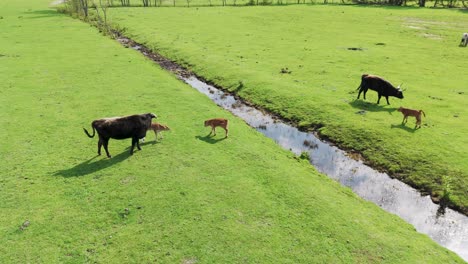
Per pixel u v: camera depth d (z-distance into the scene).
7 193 14.23
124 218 12.97
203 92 29.31
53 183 14.92
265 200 14.20
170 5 82.06
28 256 11.21
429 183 16.69
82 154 17.33
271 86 28.58
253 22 60.12
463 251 12.95
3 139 18.69
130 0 89.50
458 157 17.98
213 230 12.46
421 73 32.47
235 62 35.44
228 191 14.63
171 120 21.58
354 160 19.12
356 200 15.30
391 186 16.89
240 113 25.23
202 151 17.84
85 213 13.17
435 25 57.31
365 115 23.16
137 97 25.28
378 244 12.26
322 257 11.54
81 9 68.38
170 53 39.78
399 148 19.22
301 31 52.75
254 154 17.88
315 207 13.93
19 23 55.78
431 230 14.04
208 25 56.53
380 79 24.56
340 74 32.09
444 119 22.55
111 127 16.12
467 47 42.66
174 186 14.84
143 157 17.09
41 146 18.05
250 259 11.34
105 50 39.41
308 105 25.08
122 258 11.23
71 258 11.18
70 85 27.58
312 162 18.89
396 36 49.28
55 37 45.53
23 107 22.98
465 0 89.50
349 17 65.38
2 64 32.75
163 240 11.98
